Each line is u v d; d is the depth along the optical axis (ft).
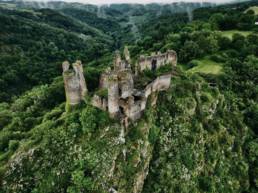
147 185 143.23
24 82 402.93
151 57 180.14
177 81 183.11
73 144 131.85
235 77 283.79
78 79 139.64
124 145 130.72
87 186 120.47
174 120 163.43
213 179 176.45
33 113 212.43
